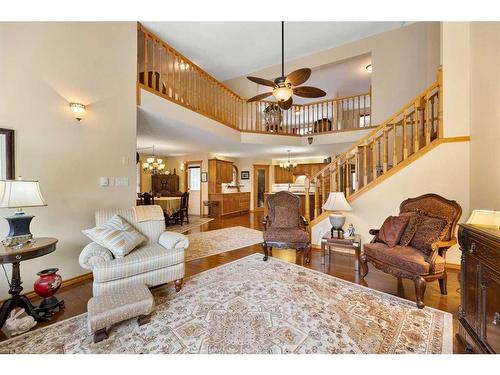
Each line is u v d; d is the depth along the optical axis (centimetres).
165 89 418
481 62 261
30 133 229
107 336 165
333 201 328
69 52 259
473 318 148
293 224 368
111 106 302
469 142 295
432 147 319
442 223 235
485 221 157
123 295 183
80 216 271
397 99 509
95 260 203
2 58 212
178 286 238
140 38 481
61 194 254
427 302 217
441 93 316
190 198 885
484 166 253
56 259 251
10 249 177
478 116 268
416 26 490
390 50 514
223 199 816
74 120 265
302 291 238
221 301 217
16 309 193
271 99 770
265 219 378
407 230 254
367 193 363
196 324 181
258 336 167
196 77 466
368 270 297
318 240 401
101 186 291
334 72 655
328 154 838
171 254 235
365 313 197
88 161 278
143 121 405
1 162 211
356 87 755
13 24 220
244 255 363
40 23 237
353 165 512
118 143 310
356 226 370
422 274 212
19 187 181
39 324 184
